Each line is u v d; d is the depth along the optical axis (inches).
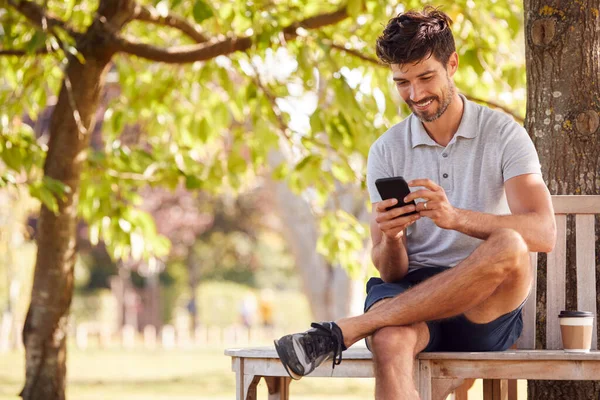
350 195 518.0
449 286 140.9
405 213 149.0
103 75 284.0
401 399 138.1
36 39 235.9
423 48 151.6
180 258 1355.8
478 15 281.6
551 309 179.2
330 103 289.0
